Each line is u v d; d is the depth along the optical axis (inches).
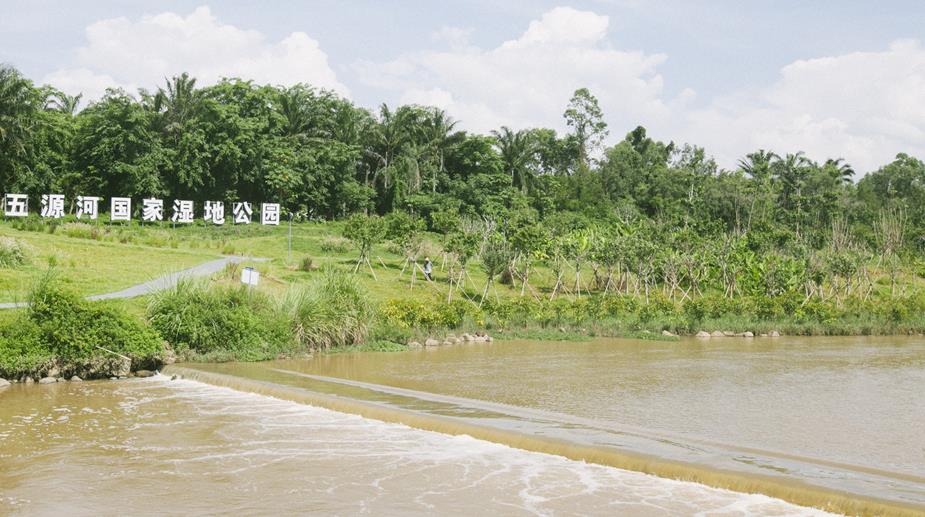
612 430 496.4
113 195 2994.6
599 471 416.5
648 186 3688.5
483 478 404.8
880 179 4475.9
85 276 1304.1
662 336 1322.6
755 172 3597.4
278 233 2719.0
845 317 1633.9
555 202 3476.9
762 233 2487.7
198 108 3080.7
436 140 3535.9
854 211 3449.8
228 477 410.3
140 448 468.4
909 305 1731.1
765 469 393.4
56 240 1771.7
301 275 1620.3
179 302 847.7
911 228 3048.7
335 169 3376.0
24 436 496.1
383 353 981.8
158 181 2903.5
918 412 591.8
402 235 1771.7
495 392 666.2
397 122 3531.0
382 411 552.4
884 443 476.7
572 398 640.4
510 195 3363.7
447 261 2081.7
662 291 1993.1
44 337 719.1
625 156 3892.7
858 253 2068.2
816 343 1299.2
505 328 1320.1
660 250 1951.3
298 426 528.4
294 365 820.6
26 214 2469.2
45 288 751.1
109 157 2908.5
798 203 3312.0
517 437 472.4
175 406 596.4
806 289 1941.4
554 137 4146.2
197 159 2967.5
